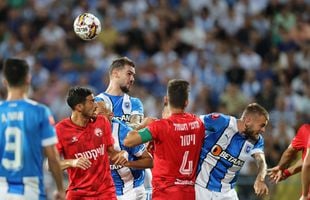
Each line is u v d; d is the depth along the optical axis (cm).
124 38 7144
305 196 3016
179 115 3077
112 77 3447
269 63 7225
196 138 3083
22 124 2708
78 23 3497
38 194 2717
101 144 3117
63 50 7031
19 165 2698
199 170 3228
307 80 6788
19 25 7338
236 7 7775
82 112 3083
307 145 3050
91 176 3095
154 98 6331
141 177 3478
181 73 6712
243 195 4791
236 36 7419
